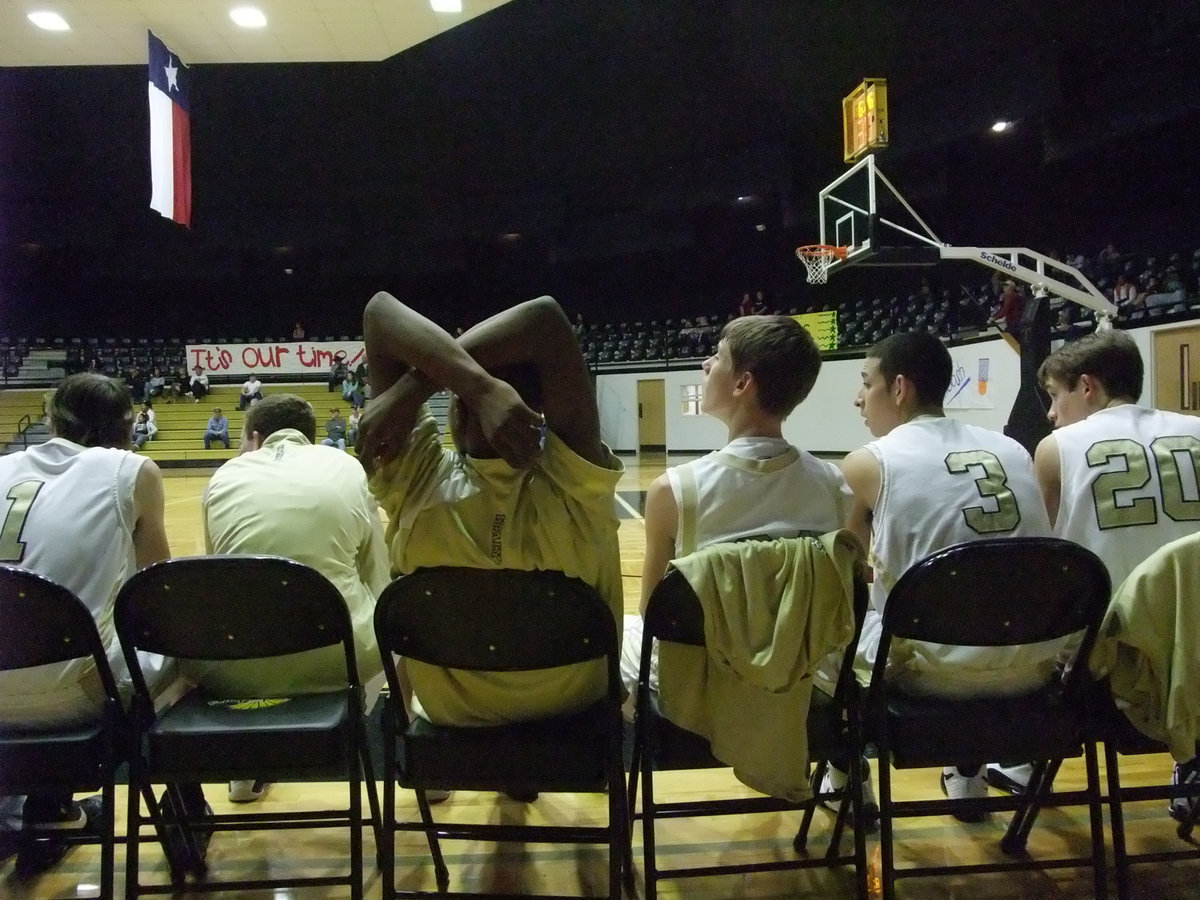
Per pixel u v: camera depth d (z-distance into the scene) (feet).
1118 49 28.71
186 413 50.49
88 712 4.90
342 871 5.51
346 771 4.68
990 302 34.12
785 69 31.86
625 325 56.59
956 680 4.85
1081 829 5.92
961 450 5.19
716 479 4.75
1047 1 25.82
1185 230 35.53
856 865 4.80
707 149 42.91
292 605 4.43
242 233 52.49
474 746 4.57
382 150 43.55
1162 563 4.60
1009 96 30.32
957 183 39.14
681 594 4.37
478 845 5.82
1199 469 5.34
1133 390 5.84
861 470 5.23
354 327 62.39
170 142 21.93
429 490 4.40
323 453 6.19
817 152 40.91
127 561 5.23
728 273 54.90
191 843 5.41
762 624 4.30
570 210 52.34
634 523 22.76
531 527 4.39
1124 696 4.87
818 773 5.57
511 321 4.15
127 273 55.01
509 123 39.96
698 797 6.43
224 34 21.17
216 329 62.13
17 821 5.80
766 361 4.78
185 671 5.37
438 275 61.16
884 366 5.64
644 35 30.86
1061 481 5.49
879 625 5.46
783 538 4.60
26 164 44.73
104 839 4.69
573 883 5.35
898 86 33.30
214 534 5.76
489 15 29.32
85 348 56.29
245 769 4.58
